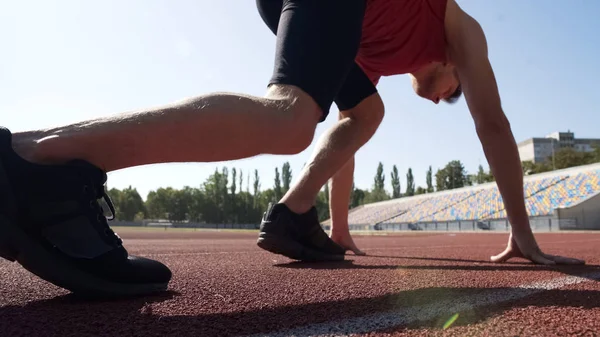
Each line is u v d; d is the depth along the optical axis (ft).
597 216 80.79
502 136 8.07
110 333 2.80
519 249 8.39
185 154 3.75
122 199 233.55
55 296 4.17
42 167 3.34
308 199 8.46
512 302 3.88
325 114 4.96
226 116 3.78
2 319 3.18
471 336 2.71
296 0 5.07
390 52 8.60
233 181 239.09
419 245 20.40
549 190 96.17
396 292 4.50
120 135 3.49
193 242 26.96
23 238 3.36
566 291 4.53
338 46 4.94
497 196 107.04
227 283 5.20
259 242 8.18
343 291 4.57
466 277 5.83
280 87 4.51
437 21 8.21
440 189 246.88
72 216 3.56
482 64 8.09
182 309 3.57
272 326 2.99
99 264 3.76
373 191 233.35
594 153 165.78
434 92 10.37
